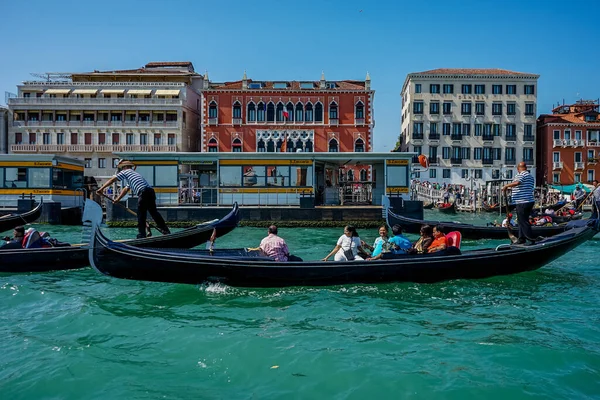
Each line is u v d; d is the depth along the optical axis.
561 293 9.63
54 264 11.42
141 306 8.78
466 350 6.55
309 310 8.47
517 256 10.34
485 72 51.44
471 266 10.16
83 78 48.62
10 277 11.00
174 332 7.37
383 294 9.48
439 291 9.71
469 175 50.69
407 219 17.84
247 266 9.40
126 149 44.94
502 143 50.66
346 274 9.71
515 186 10.56
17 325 7.77
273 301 9.03
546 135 50.75
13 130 45.00
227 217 13.02
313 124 45.03
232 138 44.97
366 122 44.97
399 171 23.27
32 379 5.84
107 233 20.61
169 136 45.19
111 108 44.94
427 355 6.39
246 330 7.44
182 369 6.10
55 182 23.88
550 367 6.01
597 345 6.72
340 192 26.03
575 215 20.70
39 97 44.97
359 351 6.55
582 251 15.10
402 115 59.09
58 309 8.64
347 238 10.34
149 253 9.35
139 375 5.94
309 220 22.92
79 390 5.59
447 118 50.72
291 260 10.26
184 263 9.35
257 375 5.90
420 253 10.45
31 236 11.60
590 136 50.31
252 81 47.59
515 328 7.49
